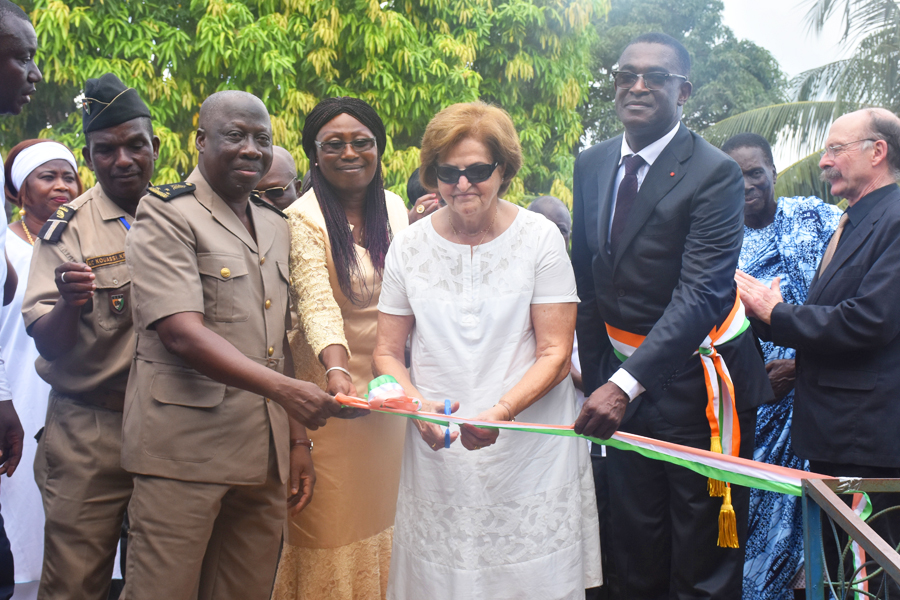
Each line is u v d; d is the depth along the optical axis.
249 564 2.57
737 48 20.06
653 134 2.80
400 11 9.84
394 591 2.68
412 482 2.65
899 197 3.07
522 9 10.04
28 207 3.88
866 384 2.98
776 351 3.71
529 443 2.58
